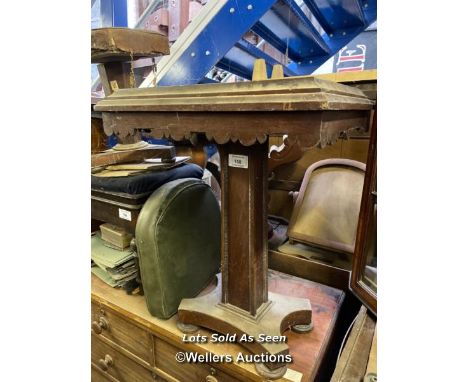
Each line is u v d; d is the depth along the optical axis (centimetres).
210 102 60
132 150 110
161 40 102
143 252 88
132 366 104
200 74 143
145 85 157
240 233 80
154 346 95
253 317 82
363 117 76
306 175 131
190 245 98
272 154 137
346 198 119
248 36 190
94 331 110
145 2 200
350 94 67
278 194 148
